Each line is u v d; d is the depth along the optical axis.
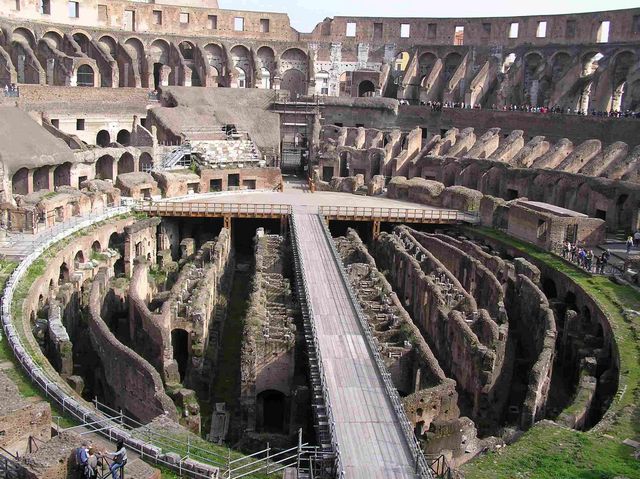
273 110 91.75
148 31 96.50
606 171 62.28
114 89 84.19
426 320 45.44
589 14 88.25
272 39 102.44
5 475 19.84
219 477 22.45
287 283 45.41
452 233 65.62
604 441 26.33
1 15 83.19
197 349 39.22
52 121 76.88
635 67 81.81
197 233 68.19
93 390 37.41
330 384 31.52
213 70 96.69
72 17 90.75
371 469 25.08
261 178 77.81
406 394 35.75
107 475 19.83
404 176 83.44
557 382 40.12
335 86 104.06
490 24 97.19
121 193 67.56
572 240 55.47
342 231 69.69
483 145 77.38
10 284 39.31
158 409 30.20
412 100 100.12
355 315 39.97
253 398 34.34
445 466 26.02
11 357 30.38
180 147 77.19
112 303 48.84
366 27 102.69
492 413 35.28
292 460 29.53
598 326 41.53
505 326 39.22
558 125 78.62
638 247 55.41
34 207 53.25
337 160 84.25
